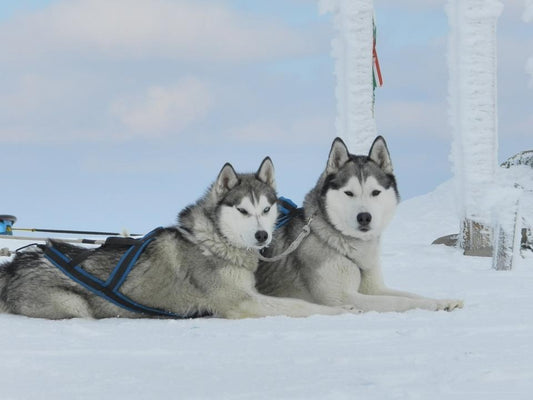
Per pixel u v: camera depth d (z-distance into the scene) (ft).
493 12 35.47
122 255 17.75
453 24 36.01
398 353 10.60
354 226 17.60
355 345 11.64
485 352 10.49
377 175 18.19
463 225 38.22
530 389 7.84
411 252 38.34
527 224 42.01
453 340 11.96
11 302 17.48
